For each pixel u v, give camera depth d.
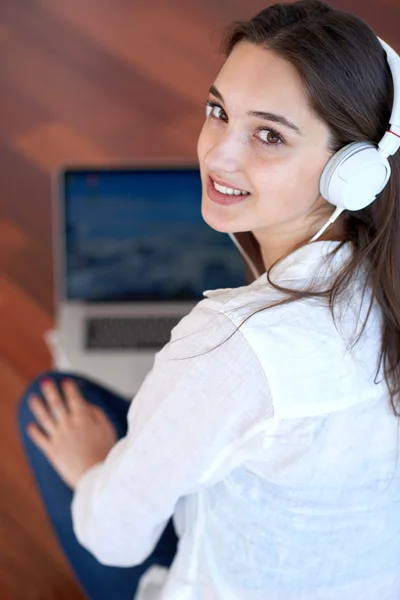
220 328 0.84
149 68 2.80
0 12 2.92
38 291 2.33
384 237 0.91
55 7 2.94
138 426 0.94
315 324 0.85
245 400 0.83
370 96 0.84
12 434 2.07
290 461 0.88
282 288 0.87
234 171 0.88
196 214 1.84
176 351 0.87
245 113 0.85
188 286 1.89
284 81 0.82
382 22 2.88
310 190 0.88
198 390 0.86
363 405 0.90
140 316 1.88
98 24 2.91
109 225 1.84
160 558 1.32
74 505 1.18
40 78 2.77
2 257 2.39
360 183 0.84
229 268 1.88
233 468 0.91
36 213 2.48
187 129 2.66
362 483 0.93
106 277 1.88
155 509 1.02
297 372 0.83
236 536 0.99
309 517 0.94
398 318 0.92
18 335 2.25
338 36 0.82
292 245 0.96
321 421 0.87
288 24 0.85
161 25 2.91
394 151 0.86
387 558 1.00
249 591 1.01
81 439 1.41
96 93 2.73
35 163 2.58
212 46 2.82
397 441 0.94
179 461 0.92
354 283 0.90
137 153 2.59
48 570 1.86
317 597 1.00
